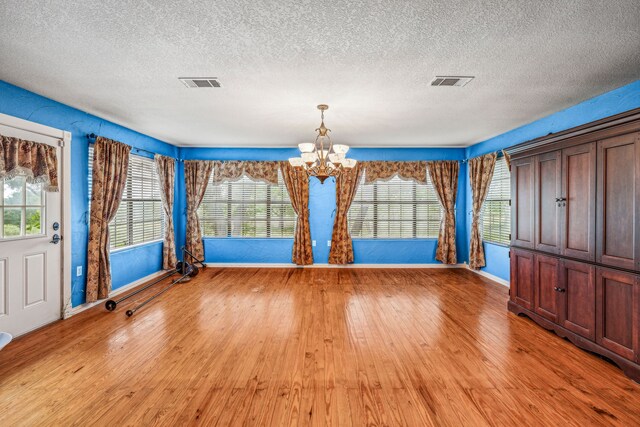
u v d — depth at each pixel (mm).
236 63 2412
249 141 5500
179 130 4629
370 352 2633
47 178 3102
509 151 3523
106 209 3863
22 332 2922
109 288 3893
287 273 5543
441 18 1824
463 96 3141
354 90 2977
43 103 3135
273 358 2527
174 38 2049
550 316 2986
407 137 5121
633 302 2225
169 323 3242
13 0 1644
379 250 5996
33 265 3031
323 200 6016
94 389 2100
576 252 2684
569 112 3518
